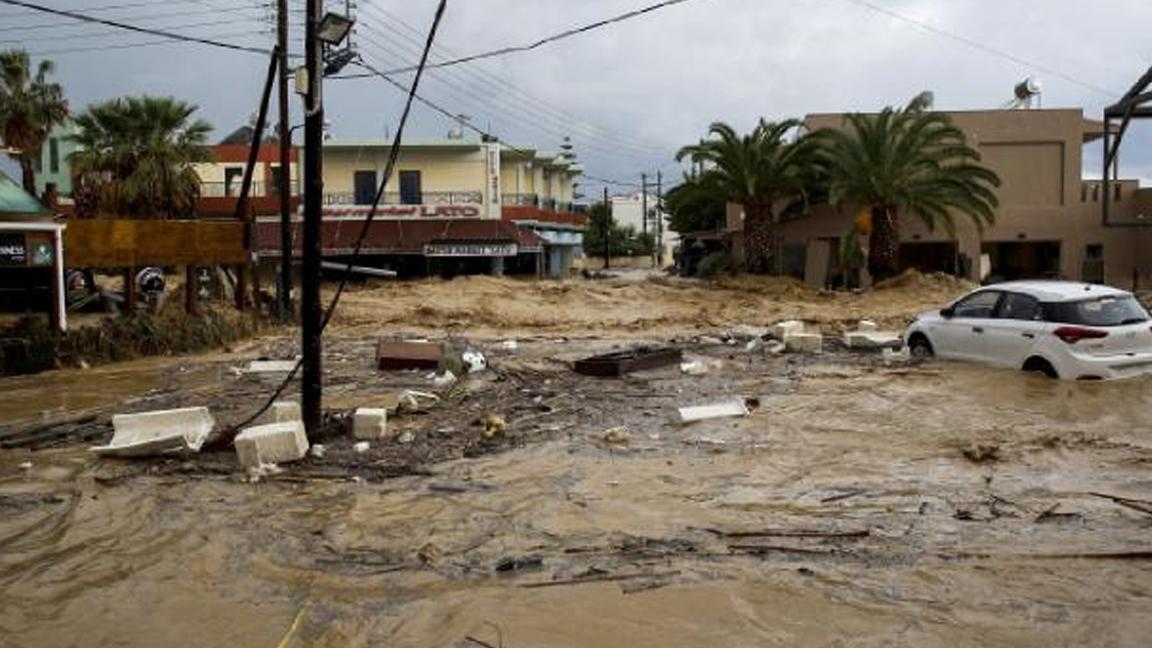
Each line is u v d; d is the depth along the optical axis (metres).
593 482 9.22
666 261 105.44
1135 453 9.87
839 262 40.91
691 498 8.61
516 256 53.00
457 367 16.89
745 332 23.52
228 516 8.36
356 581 6.73
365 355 20.53
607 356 16.98
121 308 25.16
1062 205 41.75
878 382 14.50
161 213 39.38
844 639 5.60
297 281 45.34
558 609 6.12
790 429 11.41
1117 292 13.92
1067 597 6.13
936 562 6.79
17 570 7.16
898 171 37.53
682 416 11.88
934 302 33.09
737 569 6.75
